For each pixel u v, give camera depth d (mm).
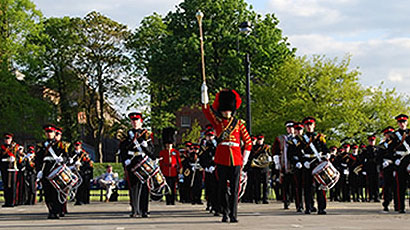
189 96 43750
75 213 16859
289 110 42375
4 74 50500
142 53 53969
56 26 55656
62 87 57688
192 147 23203
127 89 55062
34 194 23875
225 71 42500
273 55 44562
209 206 17922
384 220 13336
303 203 16594
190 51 42781
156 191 14750
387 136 19062
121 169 46375
